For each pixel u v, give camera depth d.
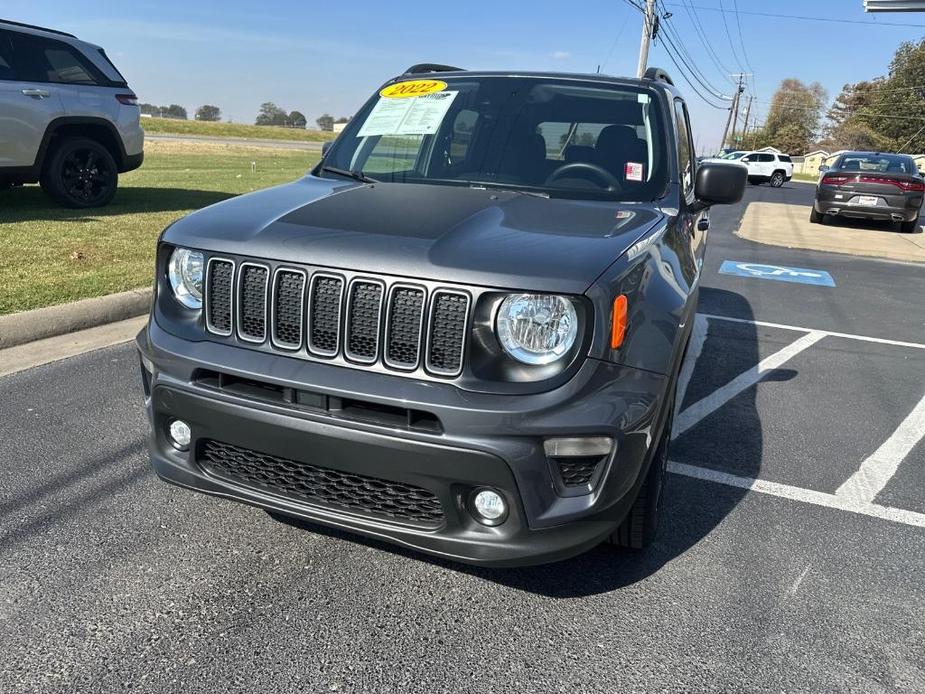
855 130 91.06
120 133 10.17
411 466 2.23
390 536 2.37
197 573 2.75
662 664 2.39
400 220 2.56
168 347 2.55
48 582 2.65
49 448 3.67
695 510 3.40
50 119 9.25
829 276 10.12
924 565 3.02
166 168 19.03
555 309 2.19
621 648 2.46
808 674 2.37
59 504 3.17
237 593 2.64
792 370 5.65
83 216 9.31
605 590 2.76
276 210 2.73
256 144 40.41
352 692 2.21
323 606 2.60
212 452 2.62
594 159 3.48
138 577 2.71
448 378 2.23
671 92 3.99
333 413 2.29
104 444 3.74
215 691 2.18
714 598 2.74
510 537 2.27
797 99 112.12
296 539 3.00
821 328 7.08
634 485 2.40
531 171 3.45
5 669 2.22
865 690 2.31
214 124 62.41
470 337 2.20
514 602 2.67
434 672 2.31
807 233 14.75
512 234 2.48
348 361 2.32
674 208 3.27
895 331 7.07
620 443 2.27
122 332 5.55
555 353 2.21
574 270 2.24
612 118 3.64
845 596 2.78
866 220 17.48
